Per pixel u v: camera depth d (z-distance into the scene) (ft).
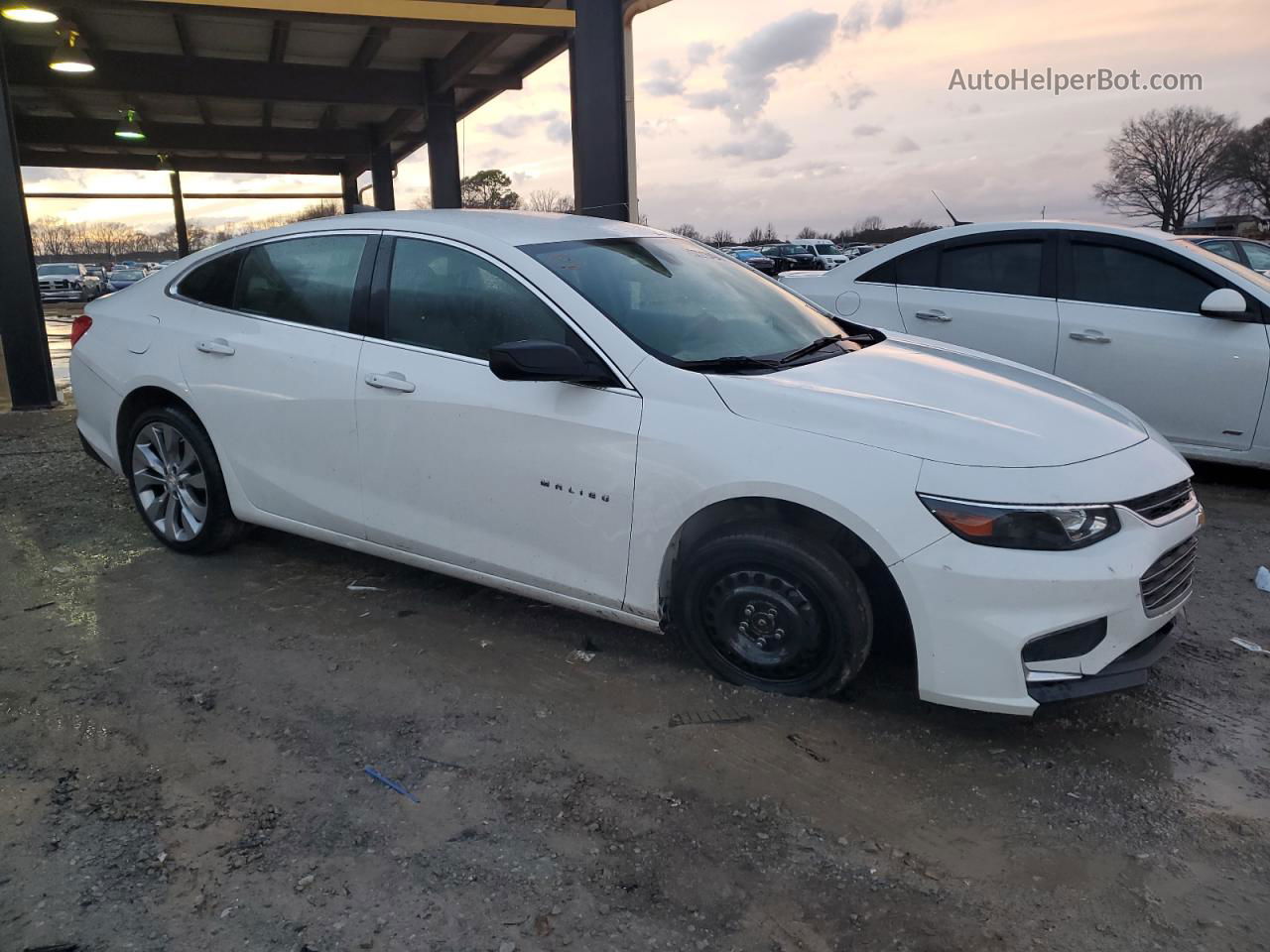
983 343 20.62
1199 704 10.73
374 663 11.52
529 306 11.30
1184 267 18.93
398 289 12.32
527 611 13.07
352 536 12.87
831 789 9.07
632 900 7.59
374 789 9.02
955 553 9.02
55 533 16.31
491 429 11.27
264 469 13.46
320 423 12.72
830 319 13.85
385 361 12.17
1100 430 10.27
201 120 53.16
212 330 13.94
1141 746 9.87
